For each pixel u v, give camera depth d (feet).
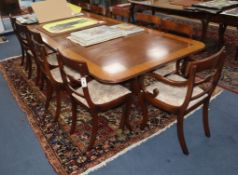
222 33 10.16
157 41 5.99
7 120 7.06
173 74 6.43
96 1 14.26
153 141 5.99
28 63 9.12
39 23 7.85
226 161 5.38
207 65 4.45
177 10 8.98
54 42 6.15
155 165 5.34
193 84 4.57
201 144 5.86
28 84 8.95
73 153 5.72
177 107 5.06
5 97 8.21
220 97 7.54
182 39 6.06
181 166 5.30
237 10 8.32
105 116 6.97
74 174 5.16
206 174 5.10
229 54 10.25
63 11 8.32
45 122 6.86
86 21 7.80
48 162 5.53
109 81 4.26
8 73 9.89
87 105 5.27
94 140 5.69
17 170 5.39
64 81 5.52
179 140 5.49
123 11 8.55
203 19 8.89
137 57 5.11
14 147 6.04
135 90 5.75
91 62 4.97
